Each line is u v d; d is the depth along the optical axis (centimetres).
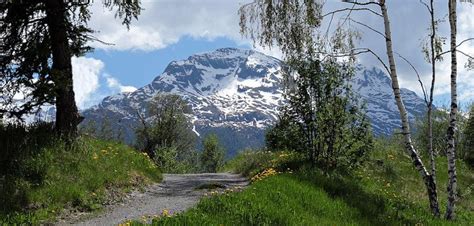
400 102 1596
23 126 1542
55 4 1595
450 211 1549
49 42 1608
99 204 1338
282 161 2020
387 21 1582
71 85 1611
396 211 1434
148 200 1484
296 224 1032
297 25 1705
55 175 1355
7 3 1522
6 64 1541
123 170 1700
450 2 1593
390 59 1584
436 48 1586
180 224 875
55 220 1150
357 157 1855
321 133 1848
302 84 1816
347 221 1204
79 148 1579
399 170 2381
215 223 926
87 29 1592
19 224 1066
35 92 1461
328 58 1805
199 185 1858
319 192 1405
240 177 2359
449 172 1565
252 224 988
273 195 1244
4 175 1243
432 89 1598
